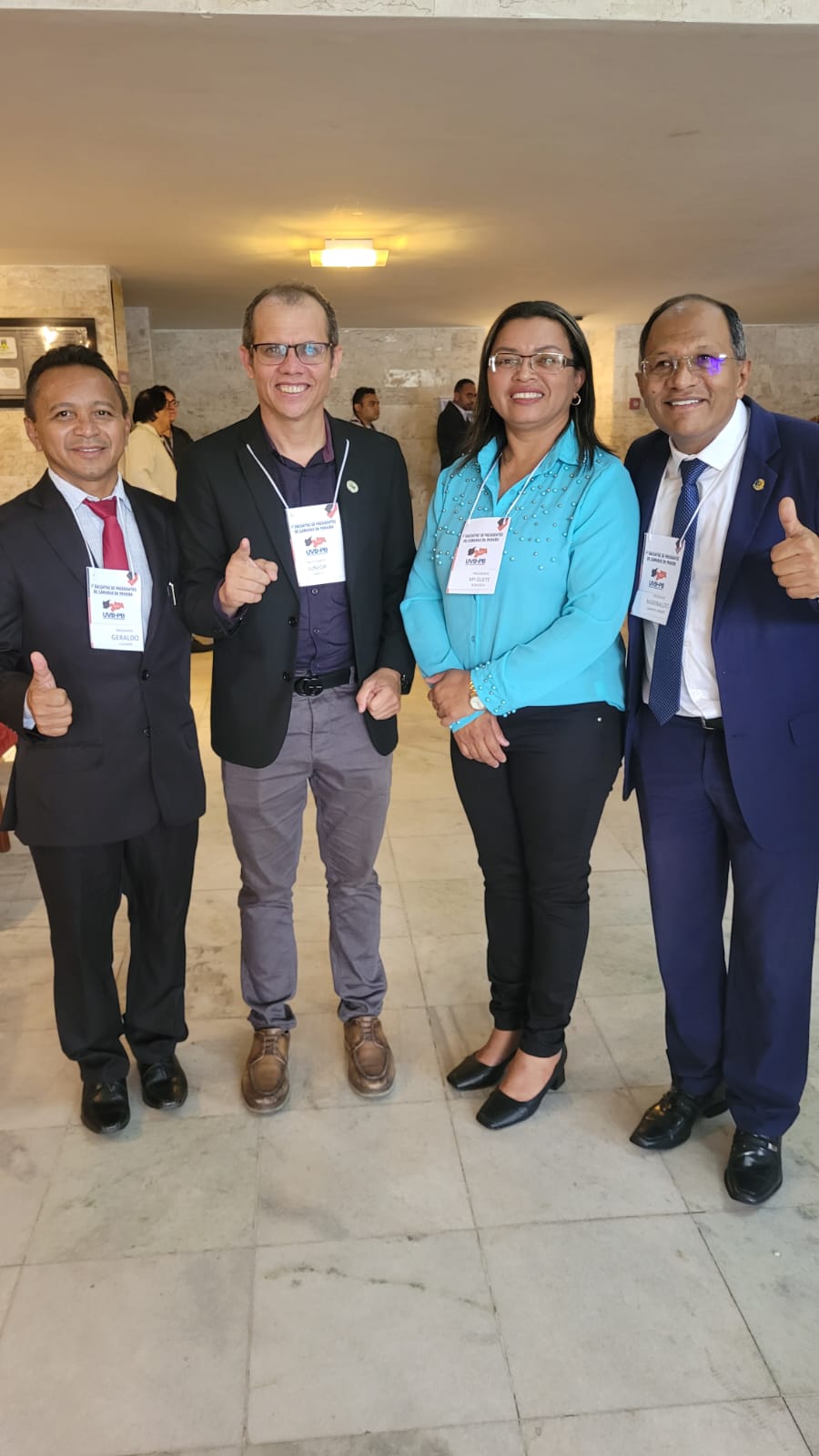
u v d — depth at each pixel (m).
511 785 1.98
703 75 3.10
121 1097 2.15
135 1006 2.22
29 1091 2.27
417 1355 1.58
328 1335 1.62
